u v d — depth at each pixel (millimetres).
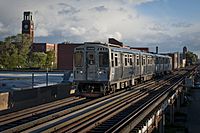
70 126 12742
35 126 12766
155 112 14719
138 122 12094
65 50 81375
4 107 18484
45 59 91000
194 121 23578
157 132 15148
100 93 23547
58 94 24828
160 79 44344
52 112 15961
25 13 127812
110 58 23500
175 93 23844
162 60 50406
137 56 32156
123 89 28328
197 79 59188
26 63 89938
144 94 25406
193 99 34938
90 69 23719
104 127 12656
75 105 18500
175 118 24500
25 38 93750
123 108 17875
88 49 23766
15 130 12023
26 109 17094
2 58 86812
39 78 37344
